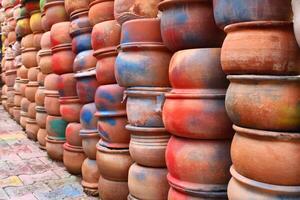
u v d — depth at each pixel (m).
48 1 3.83
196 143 2.05
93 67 3.19
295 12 1.43
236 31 1.66
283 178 1.54
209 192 2.02
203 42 2.05
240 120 1.64
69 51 3.63
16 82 6.18
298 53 1.56
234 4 1.64
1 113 7.48
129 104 2.50
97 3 2.92
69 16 3.62
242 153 1.63
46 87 4.12
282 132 1.55
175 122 2.05
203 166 2.02
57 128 4.05
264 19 1.59
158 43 2.39
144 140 2.46
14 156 4.42
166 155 2.19
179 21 2.04
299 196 1.56
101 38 2.82
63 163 4.11
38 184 3.48
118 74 2.51
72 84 3.58
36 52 4.96
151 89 2.40
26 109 5.54
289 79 1.50
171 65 2.11
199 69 1.98
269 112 1.54
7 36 6.54
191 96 2.00
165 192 2.44
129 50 2.45
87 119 3.18
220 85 1.99
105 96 2.81
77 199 3.13
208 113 1.98
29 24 4.98
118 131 2.81
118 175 2.82
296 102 1.52
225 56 1.68
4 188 3.38
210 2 2.01
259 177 1.59
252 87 1.58
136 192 2.50
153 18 2.42
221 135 2.01
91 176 3.19
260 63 1.56
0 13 7.15
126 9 2.50
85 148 3.23
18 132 5.77
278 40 1.55
